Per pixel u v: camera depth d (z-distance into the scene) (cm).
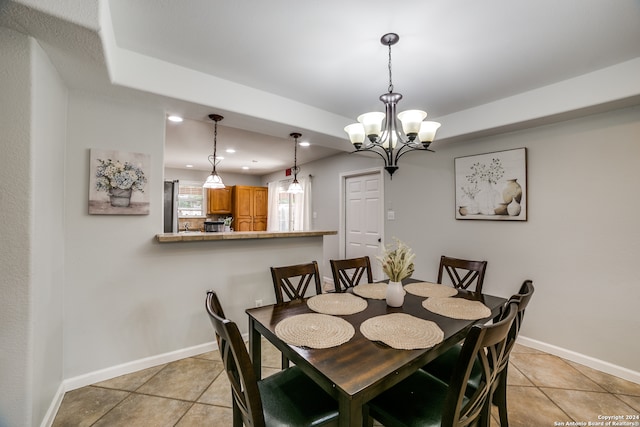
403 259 180
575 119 244
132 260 220
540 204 264
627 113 219
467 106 281
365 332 138
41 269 149
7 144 131
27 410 136
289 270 207
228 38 177
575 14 153
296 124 271
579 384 211
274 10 151
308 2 145
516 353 259
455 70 214
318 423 116
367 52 191
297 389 134
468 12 152
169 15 155
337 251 491
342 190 484
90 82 184
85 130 200
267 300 291
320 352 119
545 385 209
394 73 219
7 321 132
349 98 266
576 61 201
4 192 131
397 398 130
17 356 133
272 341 139
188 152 486
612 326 225
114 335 214
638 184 214
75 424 167
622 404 188
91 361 205
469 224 316
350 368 107
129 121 215
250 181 763
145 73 196
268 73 220
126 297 218
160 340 233
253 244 282
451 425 102
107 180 207
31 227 135
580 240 242
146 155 222
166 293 235
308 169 571
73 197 197
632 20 158
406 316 159
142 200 221
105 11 140
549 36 173
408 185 378
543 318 262
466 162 316
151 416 174
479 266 232
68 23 124
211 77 223
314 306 177
